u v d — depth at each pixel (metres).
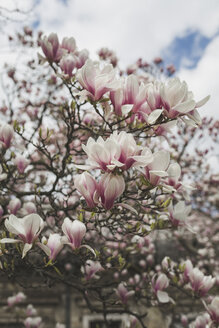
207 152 8.30
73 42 3.46
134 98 2.32
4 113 7.34
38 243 2.22
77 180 2.05
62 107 3.25
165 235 7.44
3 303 9.33
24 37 6.78
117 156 1.88
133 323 4.18
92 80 2.25
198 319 3.40
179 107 2.12
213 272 8.31
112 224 2.91
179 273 3.75
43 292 9.95
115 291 4.17
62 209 3.45
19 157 3.52
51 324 9.83
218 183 9.28
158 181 2.09
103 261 3.49
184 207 3.07
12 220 2.16
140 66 7.18
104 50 5.36
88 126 3.32
